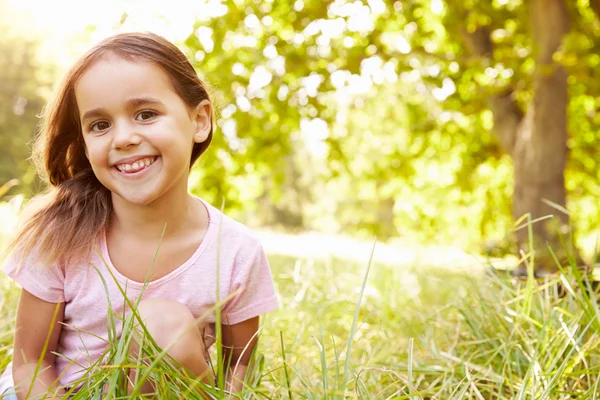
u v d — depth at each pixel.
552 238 6.30
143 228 2.03
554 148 6.74
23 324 2.03
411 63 7.03
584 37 6.63
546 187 6.75
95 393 1.65
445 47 7.98
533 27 6.64
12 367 2.02
